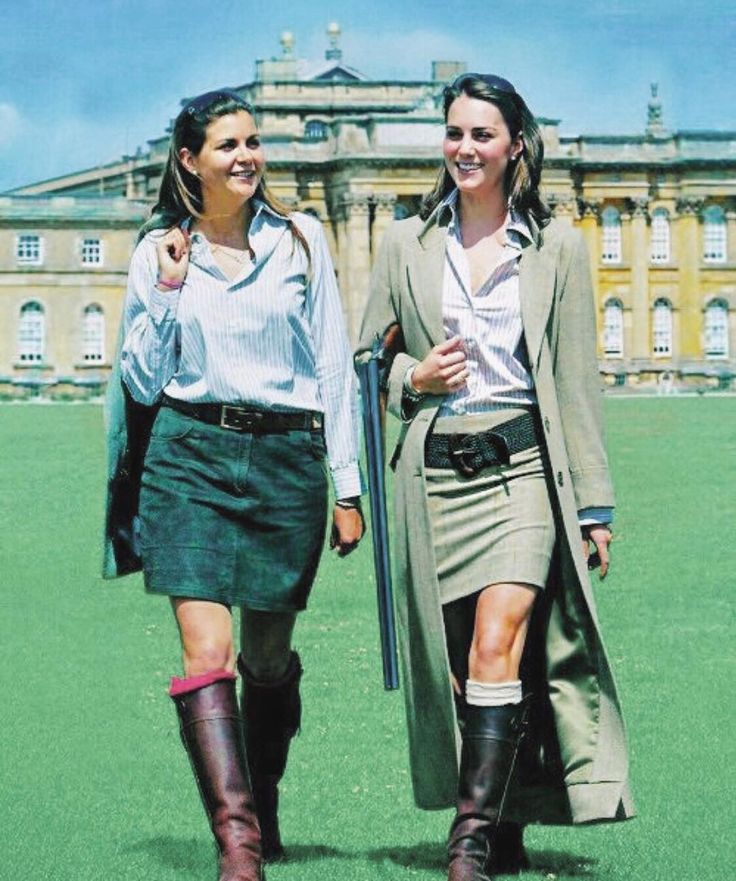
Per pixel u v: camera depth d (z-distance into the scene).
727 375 114.50
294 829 7.88
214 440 6.49
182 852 7.32
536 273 6.76
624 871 7.00
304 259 6.69
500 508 6.64
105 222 118.19
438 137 115.69
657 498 26.12
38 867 7.04
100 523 22.98
